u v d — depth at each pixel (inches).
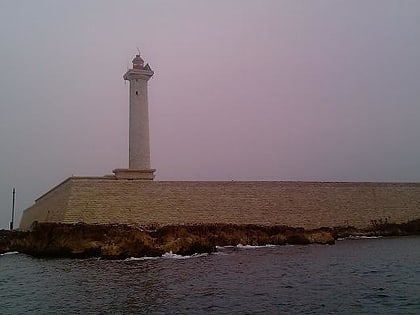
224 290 943.7
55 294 944.9
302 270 1194.6
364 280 1035.3
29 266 1378.0
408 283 989.8
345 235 2217.0
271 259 1435.8
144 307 812.0
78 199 1806.1
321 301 831.7
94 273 1196.5
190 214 1982.0
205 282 1035.3
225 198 2071.9
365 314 737.0
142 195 1920.5
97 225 1707.7
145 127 2277.3
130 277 1120.8
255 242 1921.8
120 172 2016.5
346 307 783.1
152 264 1354.6
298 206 2215.8
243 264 1323.8
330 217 2271.2
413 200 2522.1
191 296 892.0
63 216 1802.4
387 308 772.0
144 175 2062.0
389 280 1030.4
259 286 980.6
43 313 791.1
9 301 893.2
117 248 1535.4
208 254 1612.9
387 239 2155.5
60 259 1537.9
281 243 1955.0
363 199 2384.4
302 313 750.5
